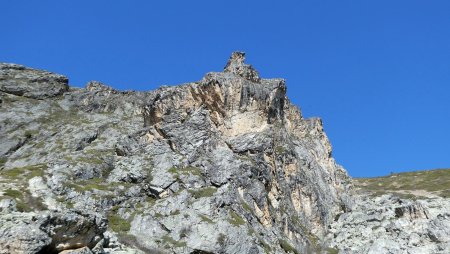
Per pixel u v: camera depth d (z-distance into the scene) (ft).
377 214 242.78
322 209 248.93
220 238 177.58
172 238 179.83
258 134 238.68
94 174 221.25
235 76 250.16
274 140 246.47
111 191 207.51
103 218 128.06
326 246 226.58
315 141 293.84
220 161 219.20
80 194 198.39
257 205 209.26
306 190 246.27
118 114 392.47
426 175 406.41
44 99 395.34
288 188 239.09
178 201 195.00
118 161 235.40
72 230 118.52
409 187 358.02
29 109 368.07
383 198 280.92
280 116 269.64
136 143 244.63
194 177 209.05
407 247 209.05
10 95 384.27
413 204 233.35
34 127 344.08
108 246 144.15
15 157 308.81
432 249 205.16
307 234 230.48
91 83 429.38
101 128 345.31
